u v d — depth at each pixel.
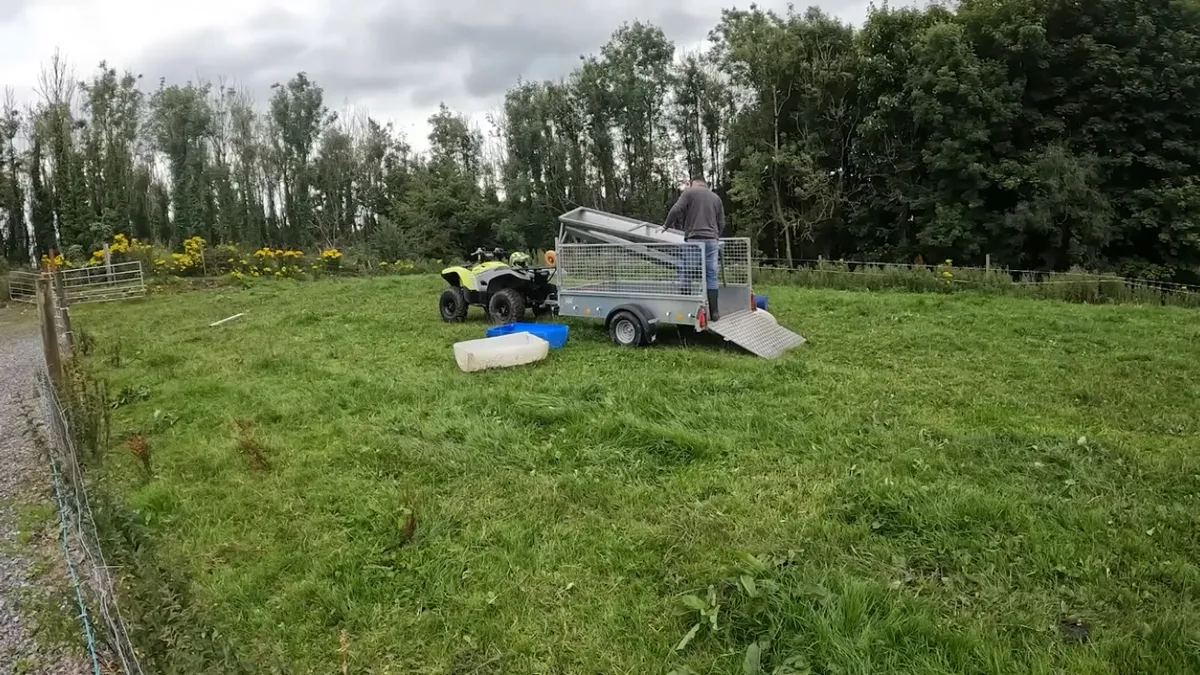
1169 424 4.70
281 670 2.35
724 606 2.75
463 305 9.34
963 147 20.91
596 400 5.36
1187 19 20.84
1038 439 4.31
